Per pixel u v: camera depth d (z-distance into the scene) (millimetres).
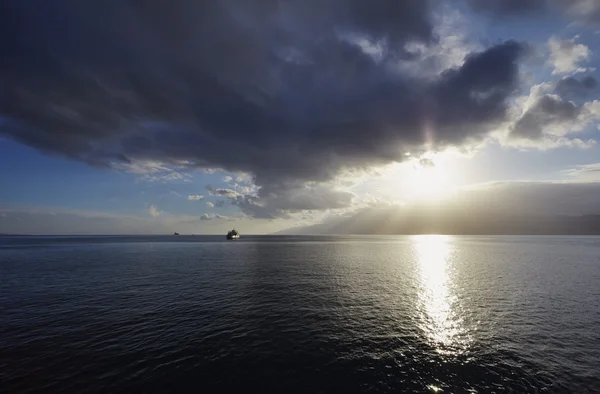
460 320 27828
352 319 28156
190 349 21484
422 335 24188
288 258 86500
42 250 119188
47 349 21375
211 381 17375
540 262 72375
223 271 58969
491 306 32531
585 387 16656
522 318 28328
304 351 21219
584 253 97312
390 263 73375
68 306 32469
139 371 18391
